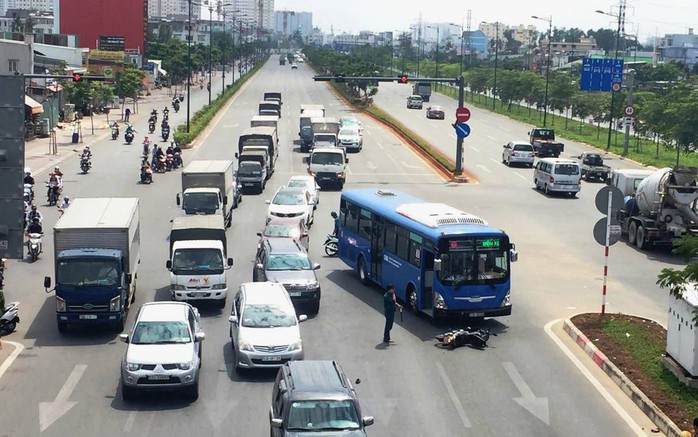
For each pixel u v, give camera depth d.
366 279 32.84
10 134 22.58
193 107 117.00
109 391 21.44
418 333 26.70
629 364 22.91
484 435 18.94
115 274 26.17
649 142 89.31
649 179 40.66
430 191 55.69
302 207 42.03
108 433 18.69
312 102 122.94
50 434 18.61
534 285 32.91
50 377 22.41
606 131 102.19
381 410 20.30
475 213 48.19
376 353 24.61
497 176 63.28
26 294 30.91
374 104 126.44
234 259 36.19
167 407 20.36
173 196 51.75
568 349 25.11
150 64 150.12
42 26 185.75
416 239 28.67
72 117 95.12
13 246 22.98
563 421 19.78
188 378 20.50
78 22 161.50
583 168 64.25
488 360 24.11
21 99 22.48
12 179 22.73
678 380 21.61
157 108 115.44
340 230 35.59
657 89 119.06
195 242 29.72
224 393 21.31
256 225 44.22
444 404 20.77
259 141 61.16
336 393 16.97
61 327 26.17
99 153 70.62
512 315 28.78
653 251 40.19
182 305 23.09
